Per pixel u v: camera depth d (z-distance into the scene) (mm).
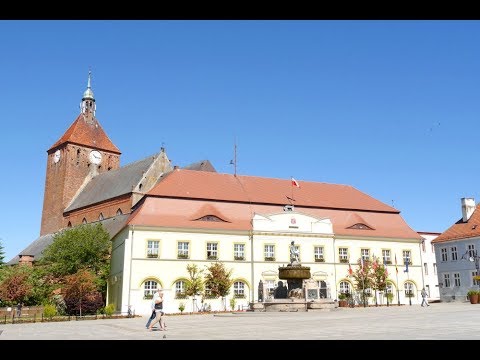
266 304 38875
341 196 70688
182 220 57250
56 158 101562
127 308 52000
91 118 105562
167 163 82688
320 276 60000
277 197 65812
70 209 93375
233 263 57312
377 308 45750
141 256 54000
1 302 61875
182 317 40562
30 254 90250
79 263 65188
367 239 64250
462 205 68625
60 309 55438
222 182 65562
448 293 66625
